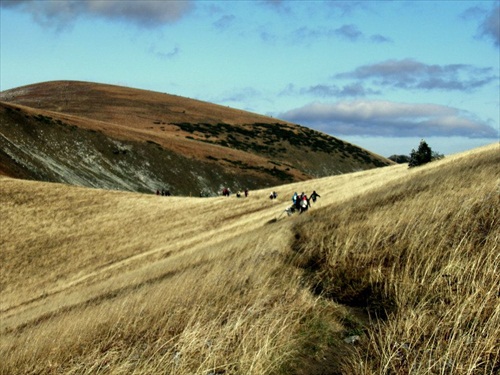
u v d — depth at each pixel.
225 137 185.38
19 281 36.06
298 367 5.26
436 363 4.21
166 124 186.00
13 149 89.50
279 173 145.12
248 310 6.65
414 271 7.27
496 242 6.70
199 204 53.91
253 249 13.50
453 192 11.12
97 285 24.72
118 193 59.84
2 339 13.16
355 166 194.88
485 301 4.96
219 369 5.17
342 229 10.82
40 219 48.69
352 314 6.88
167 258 27.69
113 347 6.27
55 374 5.92
